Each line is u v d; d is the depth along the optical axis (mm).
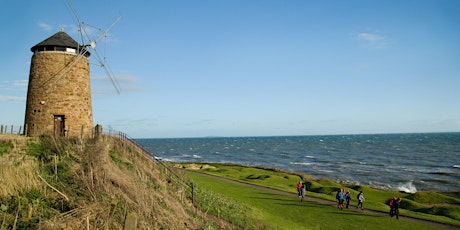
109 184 14844
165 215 15031
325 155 124312
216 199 24734
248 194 33250
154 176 22016
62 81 28500
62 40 29562
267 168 71312
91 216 11125
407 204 36000
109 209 11789
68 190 13555
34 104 28469
